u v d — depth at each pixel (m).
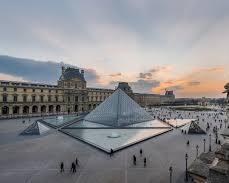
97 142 47.62
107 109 77.62
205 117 119.19
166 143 49.47
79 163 34.62
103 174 29.75
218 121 98.12
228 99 12.22
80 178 28.38
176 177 28.53
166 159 36.78
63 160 36.28
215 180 10.08
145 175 29.30
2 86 95.94
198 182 23.36
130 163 34.56
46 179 28.06
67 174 29.80
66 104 124.75
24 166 33.22
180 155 39.34
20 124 79.75
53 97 118.12
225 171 9.78
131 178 28.25
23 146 46.41
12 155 39.34
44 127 65.69
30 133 60.06
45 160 36.25
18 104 101.88
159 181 27.23
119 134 57.22
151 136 55.38
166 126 71.56
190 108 199.38
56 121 82.81
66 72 128.75
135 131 62.53
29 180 27.75
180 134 61.94
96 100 147.88
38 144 48.31
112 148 42.31
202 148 44.91
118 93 80.19
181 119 102.62
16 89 101.44
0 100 95.44
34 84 109.75
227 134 11.33
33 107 110.94
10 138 55.19
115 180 27.59
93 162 35.12
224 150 10.54
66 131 62.72
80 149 43.56
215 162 11.24
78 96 132.12
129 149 43.59
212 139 54.53
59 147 45.34
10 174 29.88
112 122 70.69
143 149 43.69
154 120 85.00
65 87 124.44
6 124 79.75
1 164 34.16
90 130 63.97
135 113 78.69
